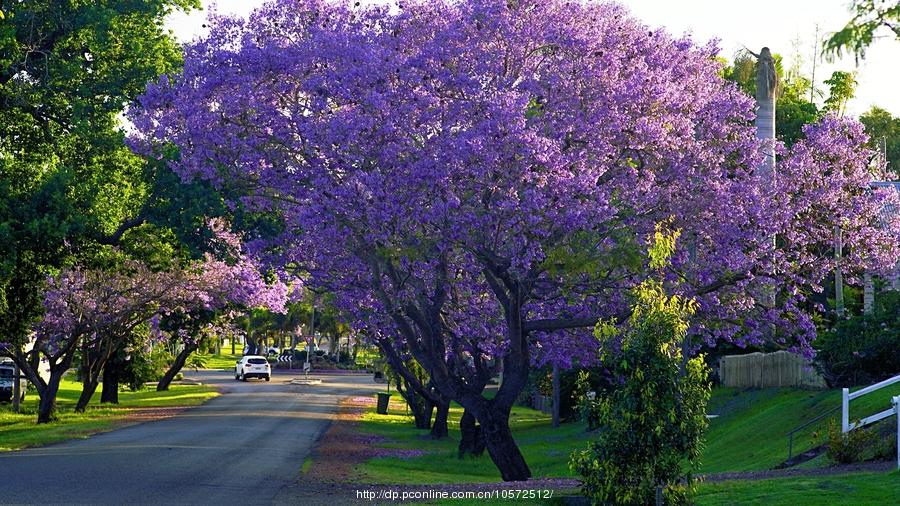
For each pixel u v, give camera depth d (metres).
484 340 23.72
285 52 20.30
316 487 19.47
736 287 21.30
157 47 32.12
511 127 18.48
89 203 29.98
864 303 31.42
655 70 20.86
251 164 20.27
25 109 31.31
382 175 19.23
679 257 20.77
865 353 27.75
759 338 22.42
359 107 19.66
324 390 72.38
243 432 34.75
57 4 30.70
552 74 20.27
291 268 22.05
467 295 23.58
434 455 29.84
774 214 20.94
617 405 14.13
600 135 20.03
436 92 20.11
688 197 20.77
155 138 22.58
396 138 19.38
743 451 25.78
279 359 115.19
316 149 19.95
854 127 22.14
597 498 14.11
